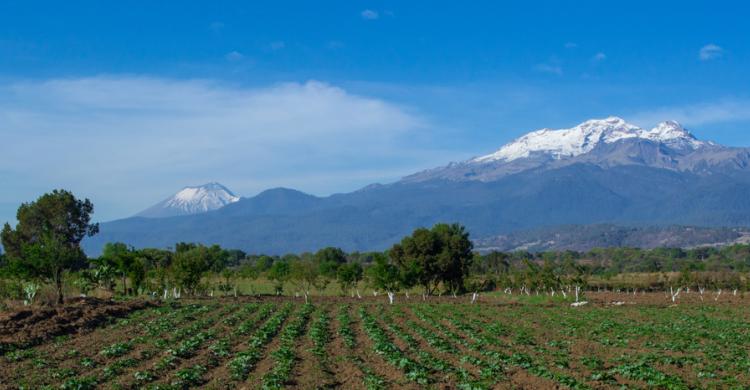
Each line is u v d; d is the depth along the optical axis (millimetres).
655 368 33656
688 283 98125
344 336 44969
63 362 34375
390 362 34750
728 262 154500
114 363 33375
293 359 35312
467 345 41094
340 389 29125
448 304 75312
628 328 50125
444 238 100000
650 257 199625
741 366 33625
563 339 45094
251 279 119500
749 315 62031
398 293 103312
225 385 29422
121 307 58031
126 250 98625
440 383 29984
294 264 92438
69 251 63625
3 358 34844
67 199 99625
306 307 67375
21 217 96938
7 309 51938
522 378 30906
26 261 59594
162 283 82375
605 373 31375
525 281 96875
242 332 46719
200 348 39719
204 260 87812
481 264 148125
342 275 92375
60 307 53188
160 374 31734
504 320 57531
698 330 49031
